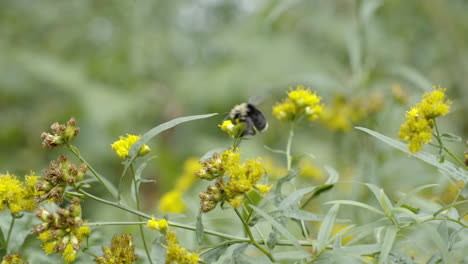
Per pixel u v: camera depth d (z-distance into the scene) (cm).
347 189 401
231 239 234
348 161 429
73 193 218
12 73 757
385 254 179
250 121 267
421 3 595
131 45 802
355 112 400
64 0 851
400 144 204
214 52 845
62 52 828
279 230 186
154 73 814
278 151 260
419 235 279
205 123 742
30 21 834
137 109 738
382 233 276
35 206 227
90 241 243
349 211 341
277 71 692
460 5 623
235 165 205
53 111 741
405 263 199
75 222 214
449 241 200
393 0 591
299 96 275
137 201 218
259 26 730
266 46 726
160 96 789
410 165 369
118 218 508
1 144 722
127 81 792
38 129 738
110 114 701
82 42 838
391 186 369
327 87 420
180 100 769
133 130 718
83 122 700
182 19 881
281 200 224
